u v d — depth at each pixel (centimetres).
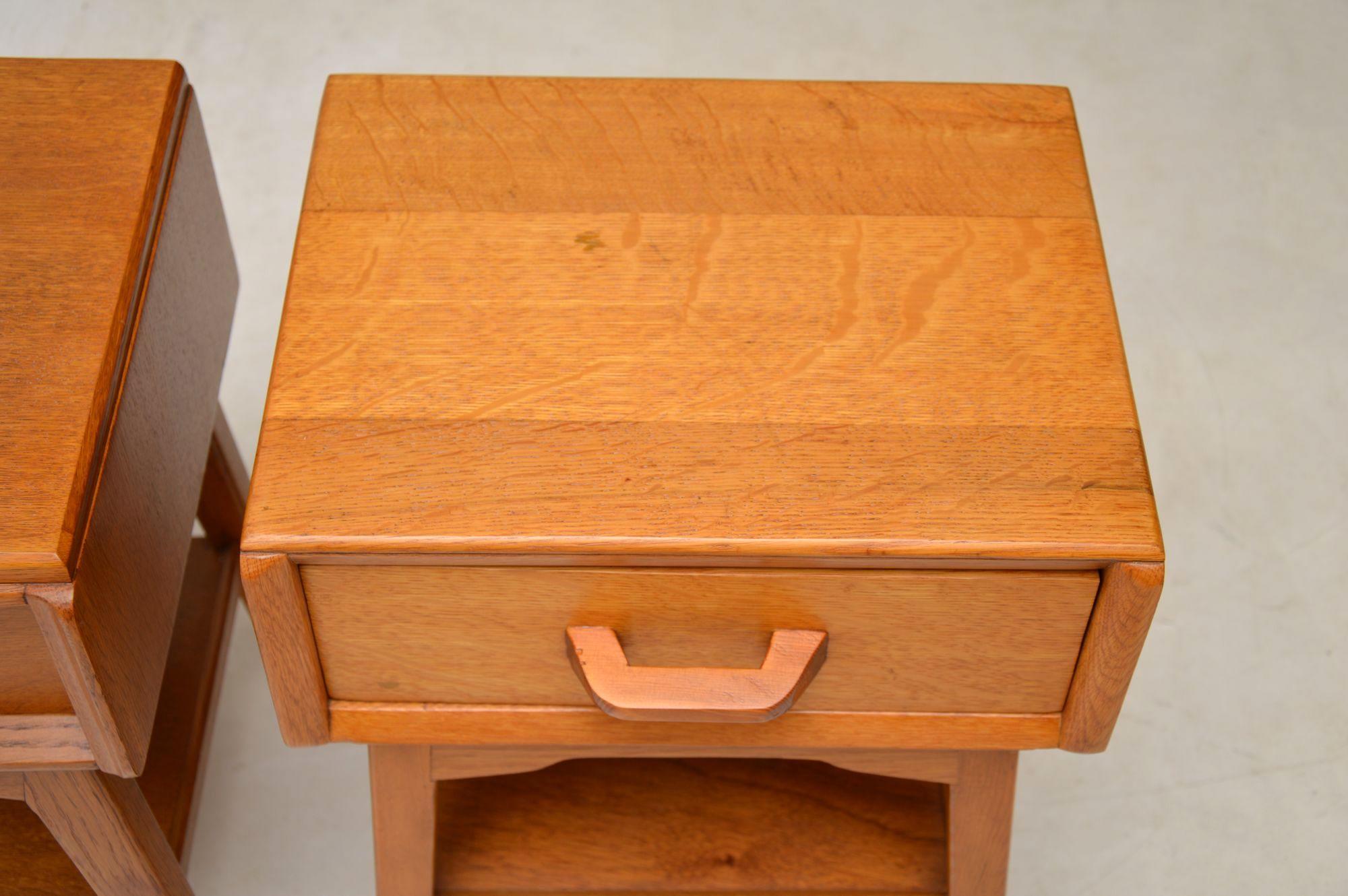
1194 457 189
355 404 104
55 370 102
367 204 118
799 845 135
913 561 99
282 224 211
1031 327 110
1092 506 99
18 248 111
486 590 101
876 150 124
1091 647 104
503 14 240
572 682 108
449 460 100
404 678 108
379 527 97
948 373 107
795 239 117
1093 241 117
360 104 127
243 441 188
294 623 101
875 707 110
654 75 230
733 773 141
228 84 228
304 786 160
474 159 123
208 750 153
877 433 103
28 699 104
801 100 129
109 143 120
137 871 120
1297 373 198
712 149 124
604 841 135
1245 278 208
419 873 126
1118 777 162
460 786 138
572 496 98
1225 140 225
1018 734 111
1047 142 125
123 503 105
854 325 110
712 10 242
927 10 243
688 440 102
